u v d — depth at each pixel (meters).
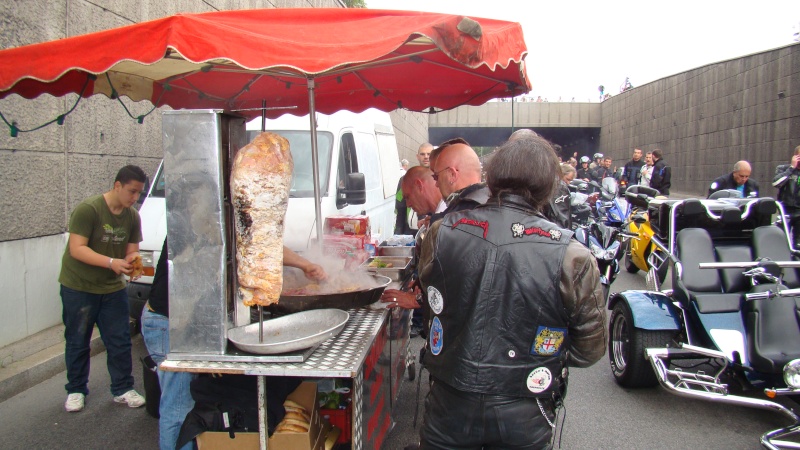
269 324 2.60
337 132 6.41
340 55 2.08
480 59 2.30
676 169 29.02
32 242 5.45
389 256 4.45
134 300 5.45
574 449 3.74
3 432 3.95
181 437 2.50
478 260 1.88
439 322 1.98
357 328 2.74
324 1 14.62
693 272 4.37
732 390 4.52
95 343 5.61
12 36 5.07
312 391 2.63
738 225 4.73
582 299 1.86
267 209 2.22
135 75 3.56
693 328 4.20
